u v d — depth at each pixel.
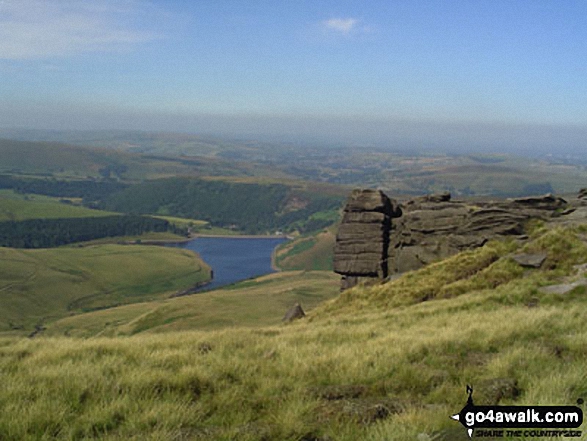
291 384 10.84
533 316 16.48
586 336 13.09
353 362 12.04
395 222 45.06
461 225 40.16
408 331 16.94
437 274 32.59
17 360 13.18
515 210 39.47
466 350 13.34
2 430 7.94
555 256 28.11
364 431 8.10
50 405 8.91
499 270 28.55
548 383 9.56
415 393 10.23
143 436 7.78
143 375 10.69
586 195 45.56
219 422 8.83
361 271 43.72
